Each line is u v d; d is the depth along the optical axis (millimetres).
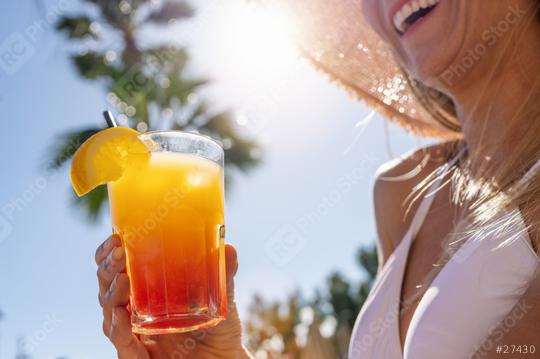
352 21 873
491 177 603
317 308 7414
